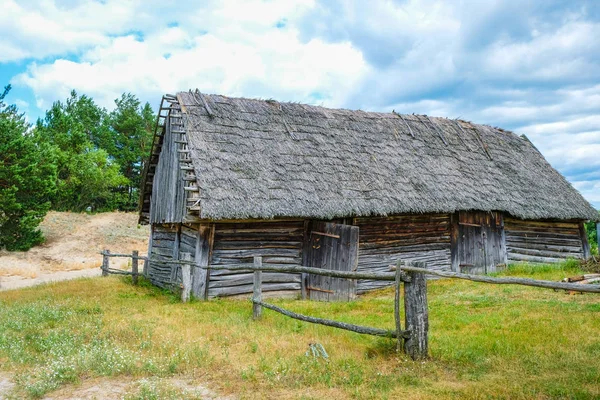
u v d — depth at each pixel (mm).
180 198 12258
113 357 5301
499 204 14812
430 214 14273
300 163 12594
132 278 14656
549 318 7277
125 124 46250
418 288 5488
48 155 26594
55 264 23750
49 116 41000
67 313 8320
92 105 47500
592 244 24297
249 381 4730
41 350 6008
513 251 15953
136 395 4344
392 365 5156
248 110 13891
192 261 11266
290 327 7133
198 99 13477
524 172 17531
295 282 12055
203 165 11086
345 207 11742
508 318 7438
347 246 11578
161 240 14820
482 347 5711
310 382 4660
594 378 4473
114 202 43406
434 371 4926
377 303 10047
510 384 4391
